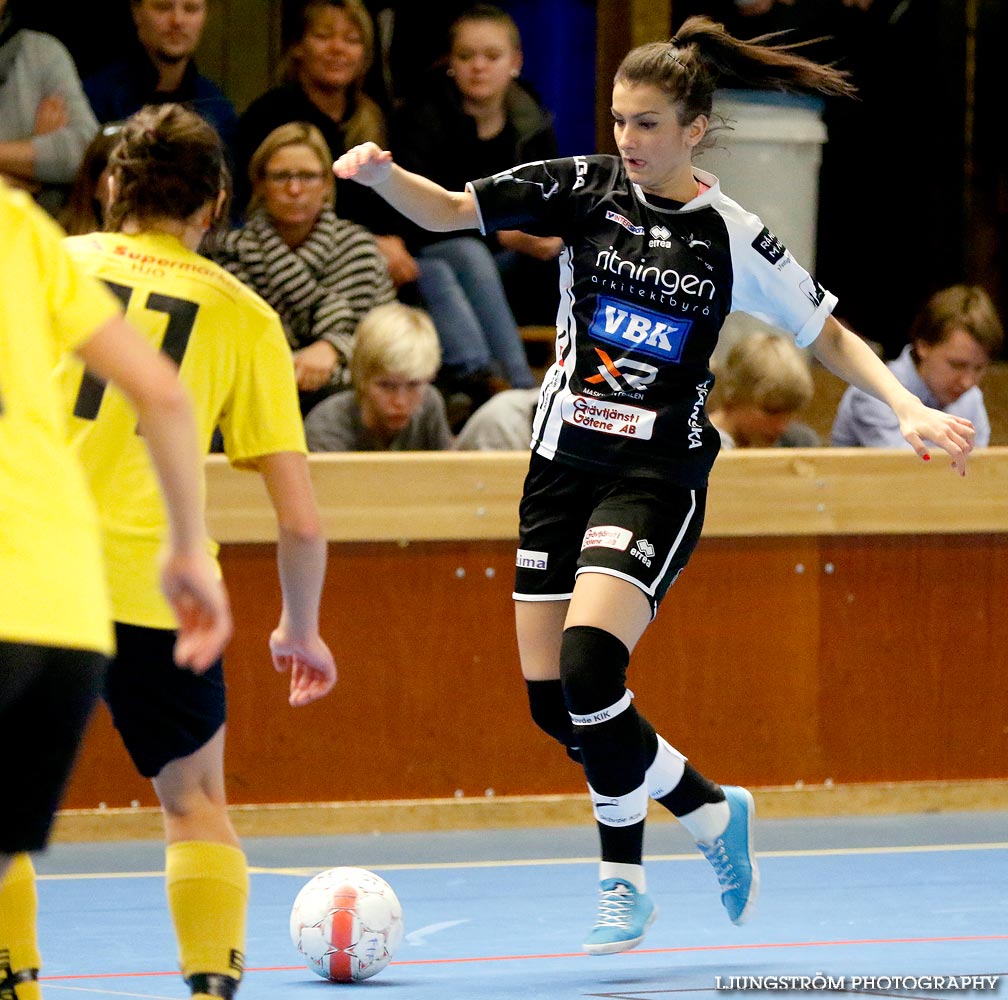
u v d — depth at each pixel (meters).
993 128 30.92
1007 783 22.09
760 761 21.52
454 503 20.66
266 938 15.06
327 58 24.36
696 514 13.79
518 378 24.58
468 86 24.48
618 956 14.33
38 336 7.85
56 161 23.42
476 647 20.95
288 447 10.94
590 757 13.39
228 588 20.36
